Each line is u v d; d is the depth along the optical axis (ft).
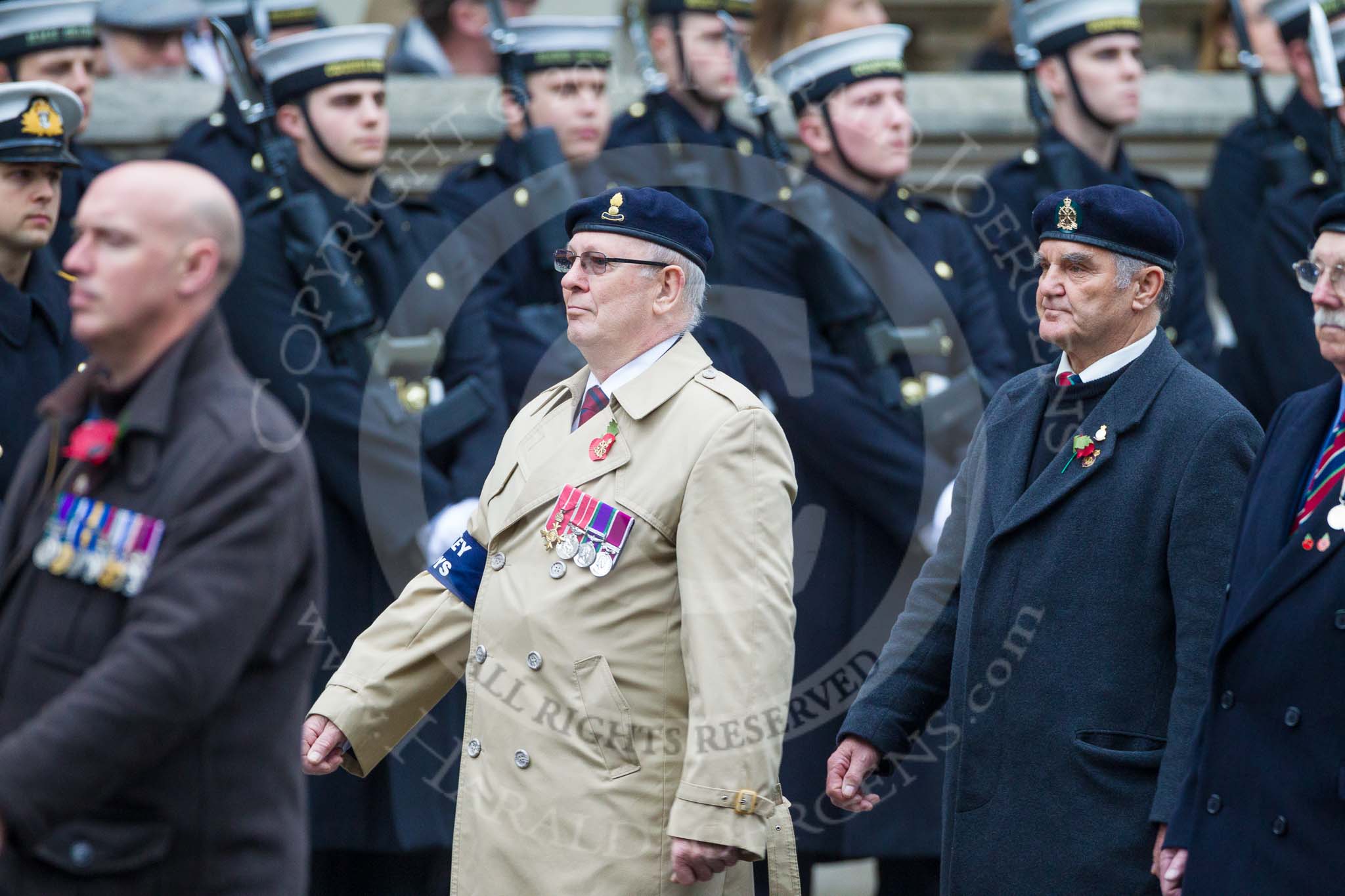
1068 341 49.19
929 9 112.98
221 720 38.19
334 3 96.63
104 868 37.40
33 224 57.36
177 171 38.65
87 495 38.47
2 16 68.03
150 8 82.38
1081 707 47.11
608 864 44.75
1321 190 77.15
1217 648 43.21
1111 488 47.80
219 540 37.29
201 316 38.99
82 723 35.88
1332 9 79.10
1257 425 47.93
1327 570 41.55
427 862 63.21
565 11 94.27
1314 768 41.06
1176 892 44.21
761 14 77.46
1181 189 88.28
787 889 47.06
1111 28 73.67
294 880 39.29
